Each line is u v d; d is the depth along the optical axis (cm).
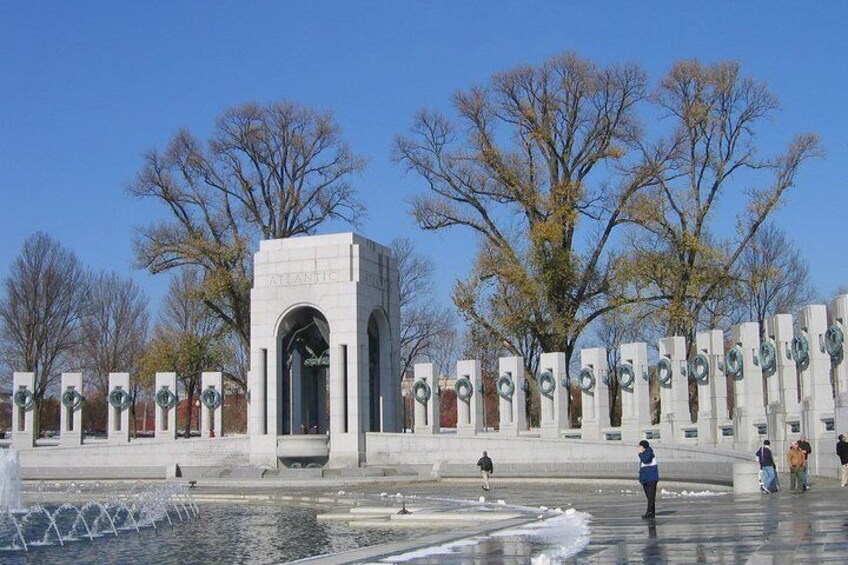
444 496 3759
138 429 11281
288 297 5241
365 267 5259
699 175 5538
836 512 2392
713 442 4316
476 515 2797
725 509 2622
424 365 5194
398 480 4666
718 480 3650
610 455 4462
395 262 5644
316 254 5222
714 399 4331
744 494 3173
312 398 5628
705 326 6631
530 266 5584
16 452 4409
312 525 2886
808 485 3262
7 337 7469
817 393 3581
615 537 2078
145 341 8481
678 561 1673
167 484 4769
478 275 5662
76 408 5684
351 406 5056
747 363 4094
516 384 4984
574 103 5628
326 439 5097
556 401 4869
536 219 5688
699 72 5450
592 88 5575
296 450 5078
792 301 7288
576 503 3178
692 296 5531
